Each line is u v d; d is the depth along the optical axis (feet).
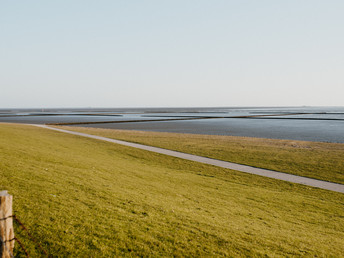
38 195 30.78
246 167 74.54
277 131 210.18
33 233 22.72
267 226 33.55
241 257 23.70
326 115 524.52
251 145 114.83
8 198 13.93
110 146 99.66
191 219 31.14
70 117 457.68
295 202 46.93
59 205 28.96
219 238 26.76
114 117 458.50
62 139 108.88
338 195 52.85
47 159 55.06
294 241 29.14
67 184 37.37
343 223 38.81
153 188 45.09
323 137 170.81
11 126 153.58
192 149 100.73
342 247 29.63
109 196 34.96
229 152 96.17
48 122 306.55
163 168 68.39
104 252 21.86
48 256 20.48
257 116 472.03
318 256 26.16
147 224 27.76
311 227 35.81
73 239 22.93
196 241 25.54
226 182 58.08
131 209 31.50
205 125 273.95
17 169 40.70
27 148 67.15
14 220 23.94
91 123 291.17
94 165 57.62
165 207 34.27
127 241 23.86
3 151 55.31
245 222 33.78
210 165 75.15
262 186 57.21
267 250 25.75
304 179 63.93
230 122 323.78
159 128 236.63
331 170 72.64
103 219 27.32
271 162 81.35
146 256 22.17
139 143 112.68
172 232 26.71
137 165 68.44
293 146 113.60
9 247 14.08
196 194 45.44
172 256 22.62
